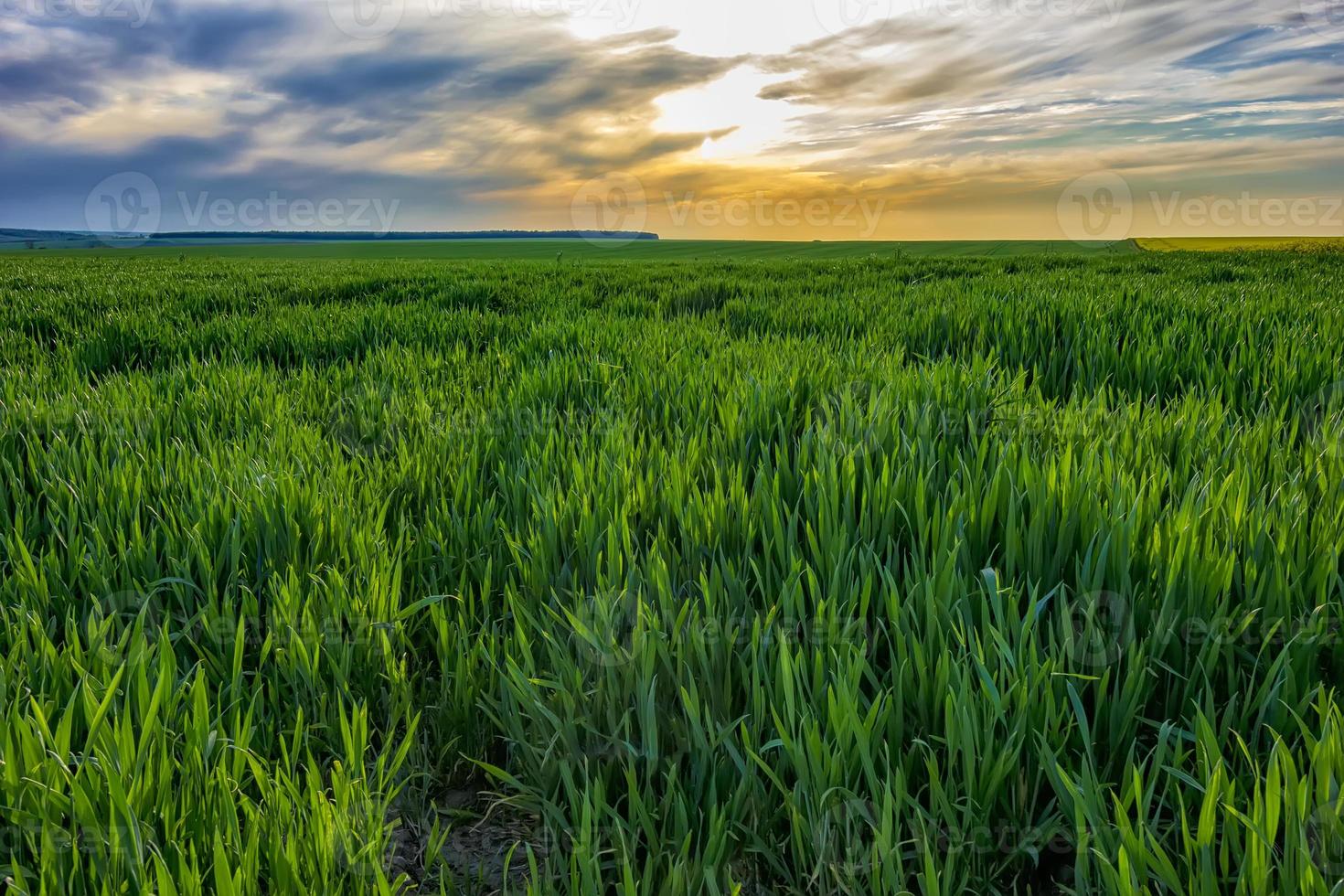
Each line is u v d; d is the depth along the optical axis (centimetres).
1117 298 796
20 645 191
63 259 4225
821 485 252
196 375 541
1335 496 243
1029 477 251
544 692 196
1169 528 215
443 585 255
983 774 153
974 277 1454
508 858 144
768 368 462
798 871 151
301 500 273
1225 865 131
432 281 1440
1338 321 606
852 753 160
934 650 187
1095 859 142
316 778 153
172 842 135
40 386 504
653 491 280
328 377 552
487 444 354
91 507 283
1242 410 438
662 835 156
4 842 137
